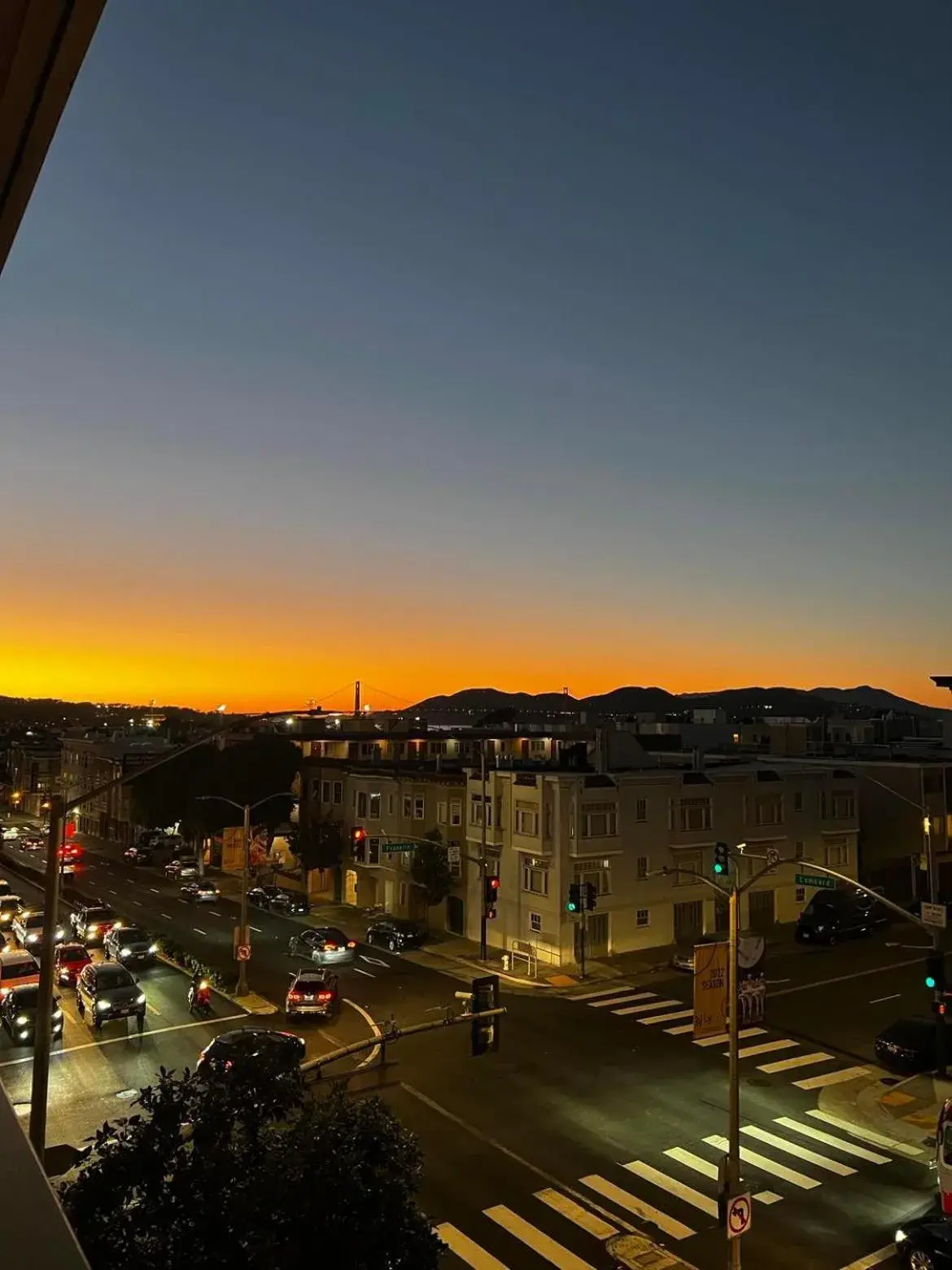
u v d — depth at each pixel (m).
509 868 47.75
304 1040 32.69
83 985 35.16
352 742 75.19
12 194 3.10
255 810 67.38
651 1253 18.72
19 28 2.36
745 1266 18.28
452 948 47.94
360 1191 9.94
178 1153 9.84
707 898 49.47
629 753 59.94
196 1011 35.88
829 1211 20.55
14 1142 2.34
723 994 21.91
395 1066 29.67
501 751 80.38
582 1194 21.17
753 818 51.75
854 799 56.59
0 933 52.22
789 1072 29.38
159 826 72.81
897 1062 29.47
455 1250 18.70
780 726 78.44
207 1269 8.88
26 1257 1.73
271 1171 9.78
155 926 53.22
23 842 91.75
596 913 45.56
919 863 58.03
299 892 61.59
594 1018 35.38
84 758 108.81
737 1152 17.50
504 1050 31.34
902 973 41.81
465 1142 23.88
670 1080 28.61
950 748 75.56
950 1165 19.55
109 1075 28.95
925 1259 17.73
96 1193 9.40
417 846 51.62
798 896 53.31
